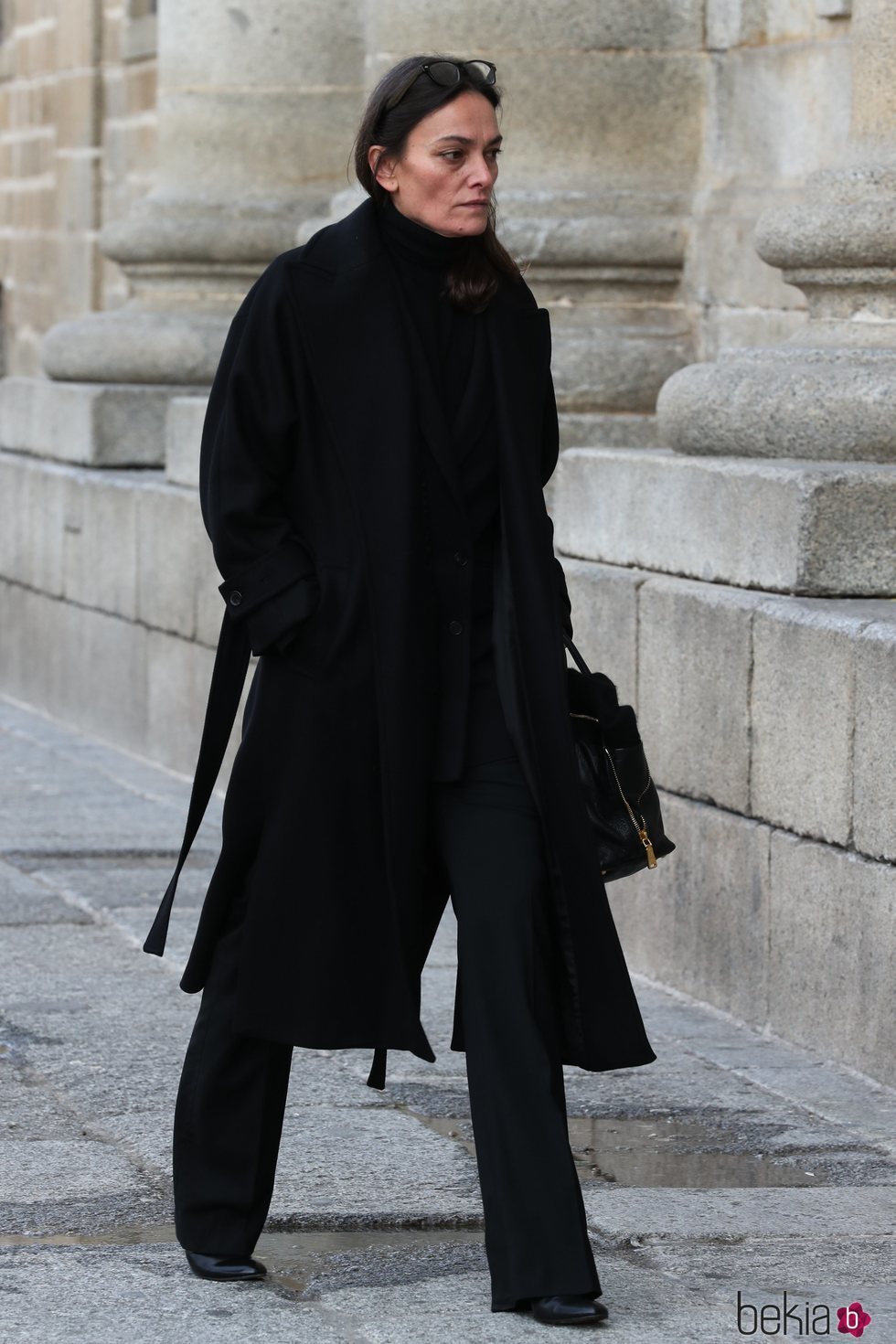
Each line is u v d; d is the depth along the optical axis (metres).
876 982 13.69
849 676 13.83
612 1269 10.35
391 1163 11.98
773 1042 14.70
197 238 28.03
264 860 9.67
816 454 15.64
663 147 22.47
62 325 29.67
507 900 9.44
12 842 21.08
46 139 39.81
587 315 22.41
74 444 28.88
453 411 9.73
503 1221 9.23
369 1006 9.61
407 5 22.44
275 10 27.77
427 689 9.59
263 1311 9.66
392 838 9.48
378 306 9.66
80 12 37.53
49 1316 9.56
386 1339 9.29
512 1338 9.32
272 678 9.73
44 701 30.30
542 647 9.55
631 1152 12.41
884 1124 12.94
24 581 30.92
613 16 22.20
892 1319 9.69
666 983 16.19
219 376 9.96
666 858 16.12
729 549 15.58
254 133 28.03
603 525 17.33
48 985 15.87
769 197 20.97
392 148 9.62
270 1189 10.18
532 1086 9.26
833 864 14.08
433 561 9.68
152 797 23.94
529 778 9.55
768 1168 12.14
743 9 21.62
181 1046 14.35
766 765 14.81
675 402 16.81
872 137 16.64
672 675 15.95
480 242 9.77
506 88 22.30
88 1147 12.18
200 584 24.83
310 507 9.69
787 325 20.61
